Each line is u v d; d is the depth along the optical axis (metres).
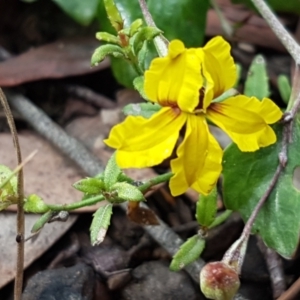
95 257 0.16
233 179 0.15
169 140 0.13
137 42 0.14
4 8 0.21
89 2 0.18
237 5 0.21
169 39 0.18
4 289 0.15
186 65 0.12
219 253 0.16
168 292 0.15
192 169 0.13
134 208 0.15
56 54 0.20
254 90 0.16
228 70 0.13
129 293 0.15
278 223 0.14
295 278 0.16
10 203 0.14
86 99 0.19
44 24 0.21
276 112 0.13
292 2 0.19
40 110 0.18
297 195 0.14
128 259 0.16
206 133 0.13
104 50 0.14
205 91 0.12
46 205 0.14
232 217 0.16
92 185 0.14
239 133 0.13
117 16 0.14
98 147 0.18
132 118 0.12
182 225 0.17
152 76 0.12
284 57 0.20
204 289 0.13
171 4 0.18
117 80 0.18
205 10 0.18
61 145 0.18
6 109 0.14
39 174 0.17
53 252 0.16
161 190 0.17
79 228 0.16
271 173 0.15
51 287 0.15
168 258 0.16
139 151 0.13
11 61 0.20
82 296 0.15
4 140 0.18
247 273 0.16
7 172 0.14
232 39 0.20
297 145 0.15
